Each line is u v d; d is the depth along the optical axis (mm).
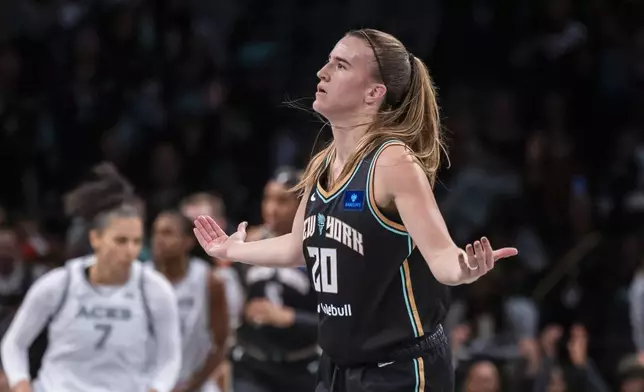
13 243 13859
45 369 9156
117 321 9148
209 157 19422
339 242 5809
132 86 20062
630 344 14961
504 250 5184
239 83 20719
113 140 19031
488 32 20188
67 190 18922
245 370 11195
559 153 17891
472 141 18797
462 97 19734
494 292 14523
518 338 14117
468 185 17688
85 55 20141
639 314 15039
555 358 13820
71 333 9078
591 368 13648
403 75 6066
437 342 5969
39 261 15078
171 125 19625
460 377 13297
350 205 5785
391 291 5820
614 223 17141
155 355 9734
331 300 5906
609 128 19438
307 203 6105
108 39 20344
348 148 6094
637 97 19656
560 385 13305
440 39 20391
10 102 19344
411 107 6102
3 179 18641
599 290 15352
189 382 11086
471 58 20172
